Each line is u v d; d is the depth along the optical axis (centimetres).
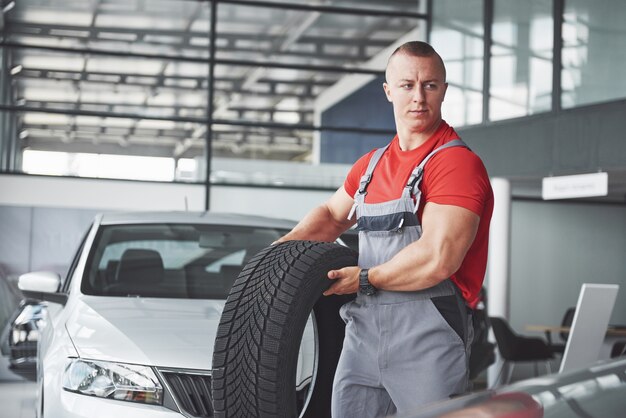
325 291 255
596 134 904
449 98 1172
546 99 1004
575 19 970
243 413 252
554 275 1280
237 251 440
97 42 1099
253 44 1150
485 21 1107
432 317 247
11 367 671
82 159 1080
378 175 258
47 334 399
